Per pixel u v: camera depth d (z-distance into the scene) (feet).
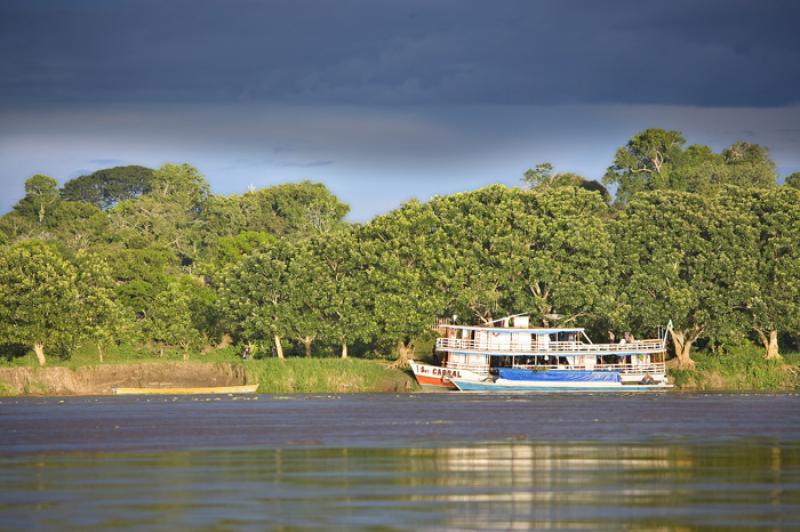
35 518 562.25
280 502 603.67
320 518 561.02
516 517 563.07
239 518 561.43
